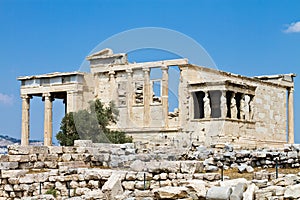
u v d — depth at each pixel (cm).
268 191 1934
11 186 2727
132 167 2611
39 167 2992
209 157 3145
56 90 7419
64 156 3109
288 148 3097
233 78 6825
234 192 1909
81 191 2642
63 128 5544
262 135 7462
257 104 7412
